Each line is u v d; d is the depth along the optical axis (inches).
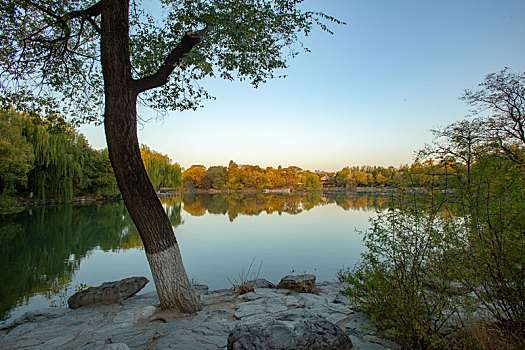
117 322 157.8
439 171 112.2
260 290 217.8
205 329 140.4
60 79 211.5
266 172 3986.2
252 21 181.3
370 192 3282.5
